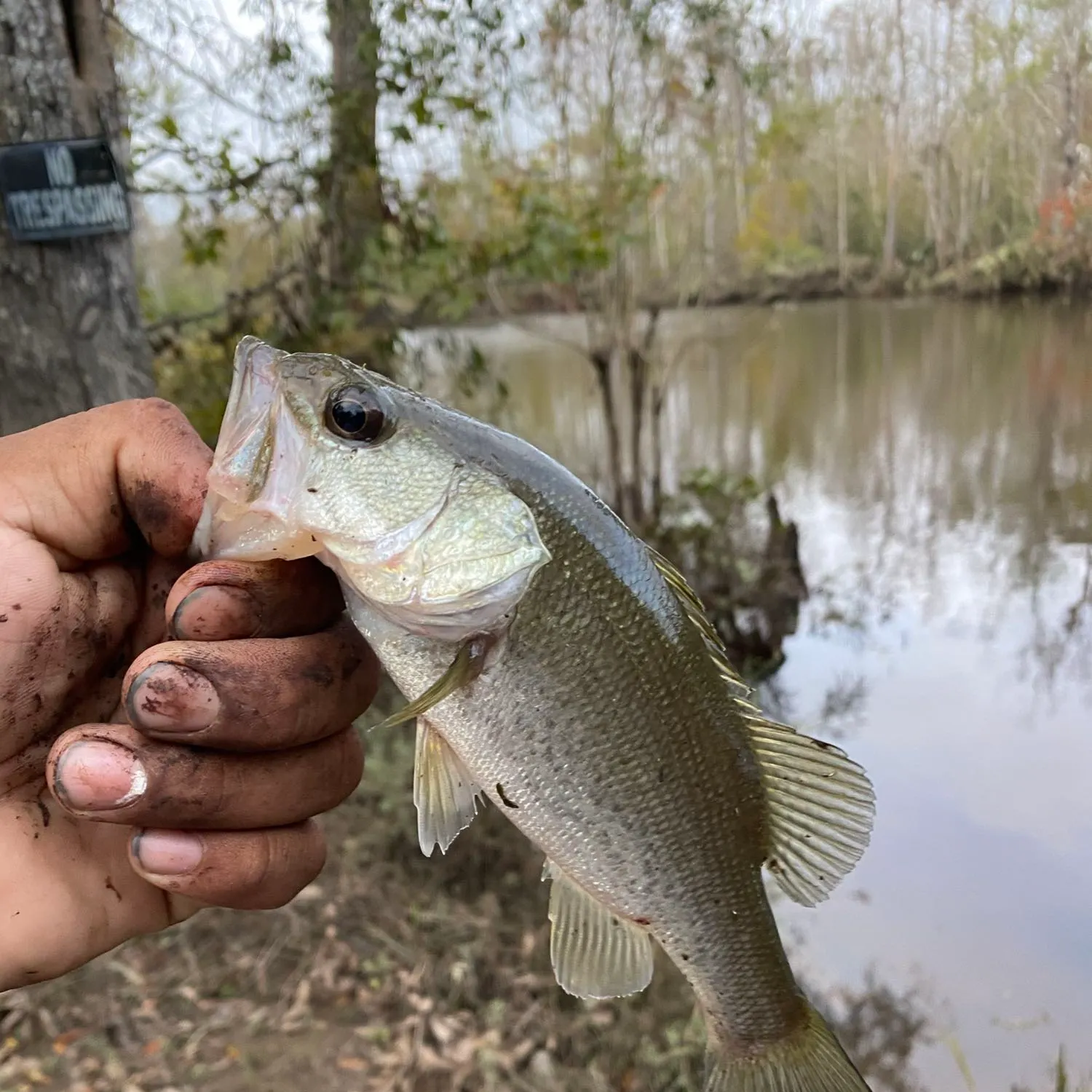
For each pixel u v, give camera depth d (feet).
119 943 0.62
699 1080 1.04
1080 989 1.29
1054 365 4.79
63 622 0.58
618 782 0.61
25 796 0.59
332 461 0.56
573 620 0.59
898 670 2.26
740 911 0.67
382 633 0.58
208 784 0.52
